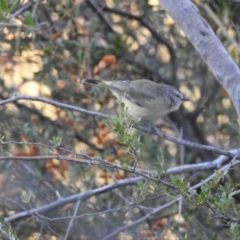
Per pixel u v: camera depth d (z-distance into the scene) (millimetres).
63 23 11844
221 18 9867
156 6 12391
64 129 12742
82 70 11688
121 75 12844
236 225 6645
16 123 12867
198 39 6562
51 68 12375
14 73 12781
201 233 11320
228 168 7047
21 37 11664
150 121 11117
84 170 12125
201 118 13531
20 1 9188
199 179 12164
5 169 12094
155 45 13148
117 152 11539
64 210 11570
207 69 13117
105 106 12406
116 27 12891
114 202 11977
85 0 11477
